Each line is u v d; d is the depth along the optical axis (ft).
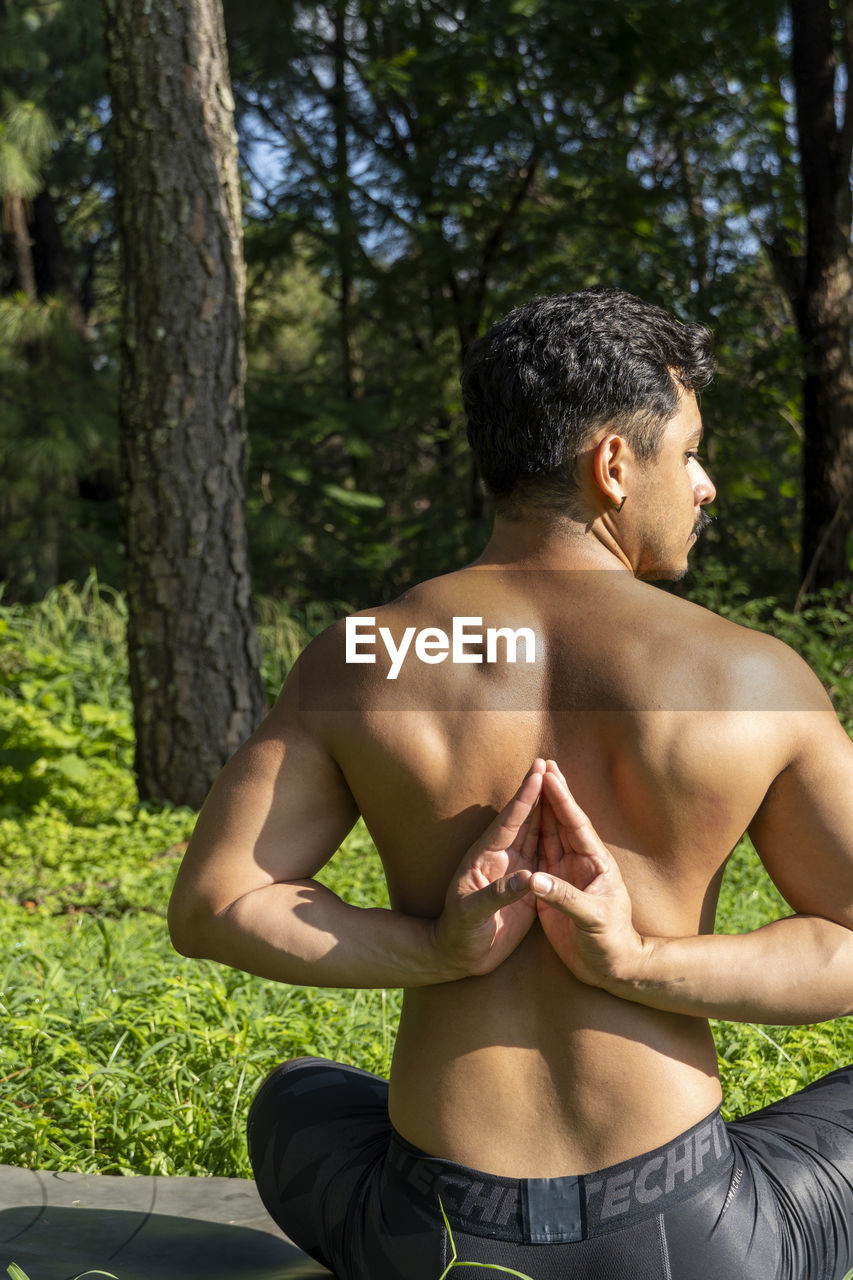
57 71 48.44
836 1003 4.28
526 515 4.58
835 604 38.14
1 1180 7.77
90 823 22.48
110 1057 9.41
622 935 4.09
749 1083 9.55
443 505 57.11
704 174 51.72
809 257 41.45
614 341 4.43
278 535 48.91
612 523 4.53
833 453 40.86
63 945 13.87
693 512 4.73
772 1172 4.69
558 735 4.29
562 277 48.19
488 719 4.31
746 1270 4.32
